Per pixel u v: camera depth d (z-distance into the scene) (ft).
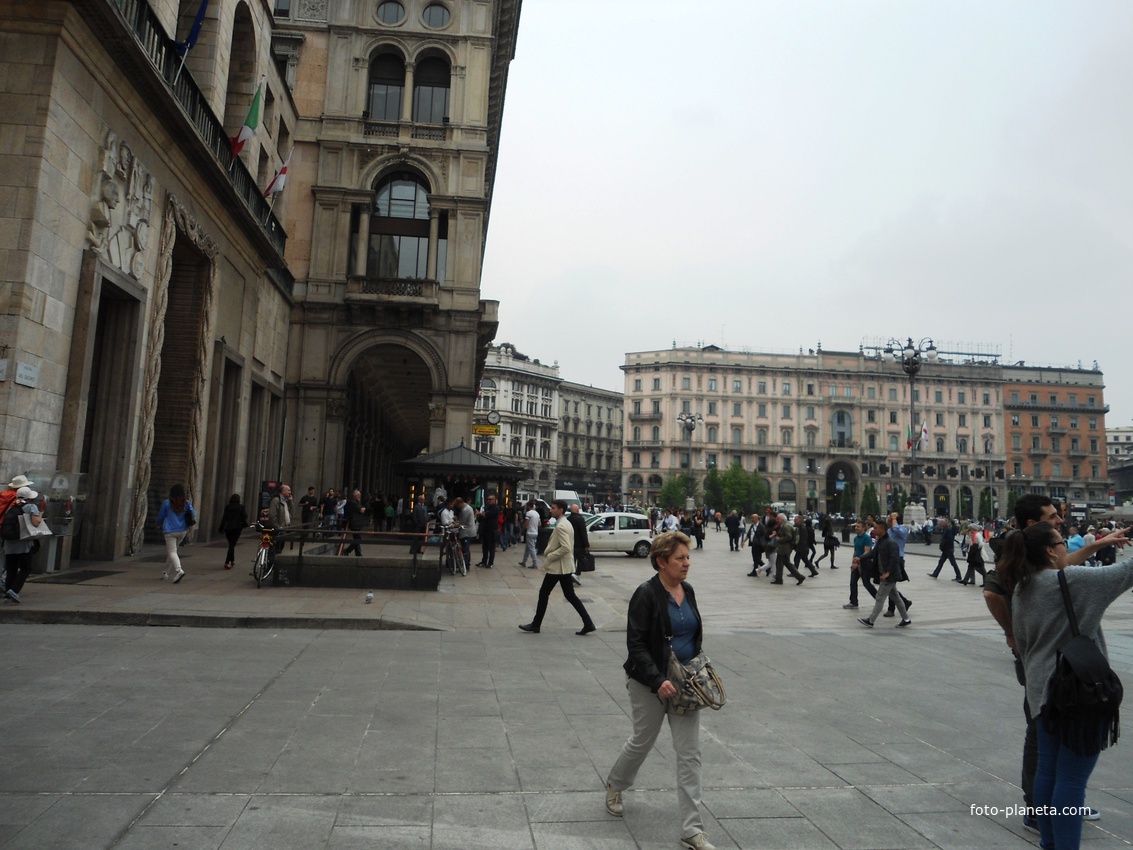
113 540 49.52
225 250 66.90
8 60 38.17
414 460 78.69
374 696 21.44
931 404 344.28
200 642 28.12
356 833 12.82
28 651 25.30
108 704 19.51
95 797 13.78
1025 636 12.87
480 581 54.65
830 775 16.46
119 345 49.62
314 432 98.12
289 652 26.96
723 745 18.29
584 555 57.93
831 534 82.48
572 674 25.41
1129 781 16.75
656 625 13.20
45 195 38.32
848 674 27.04
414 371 125.29
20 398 37.27
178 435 61.31
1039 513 15.11
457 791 14.82
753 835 13.35
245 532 78.84
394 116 105.91
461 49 105.60
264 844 12.26
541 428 361.51
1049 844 12.46
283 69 102.99
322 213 101.35
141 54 43.01
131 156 46.85
